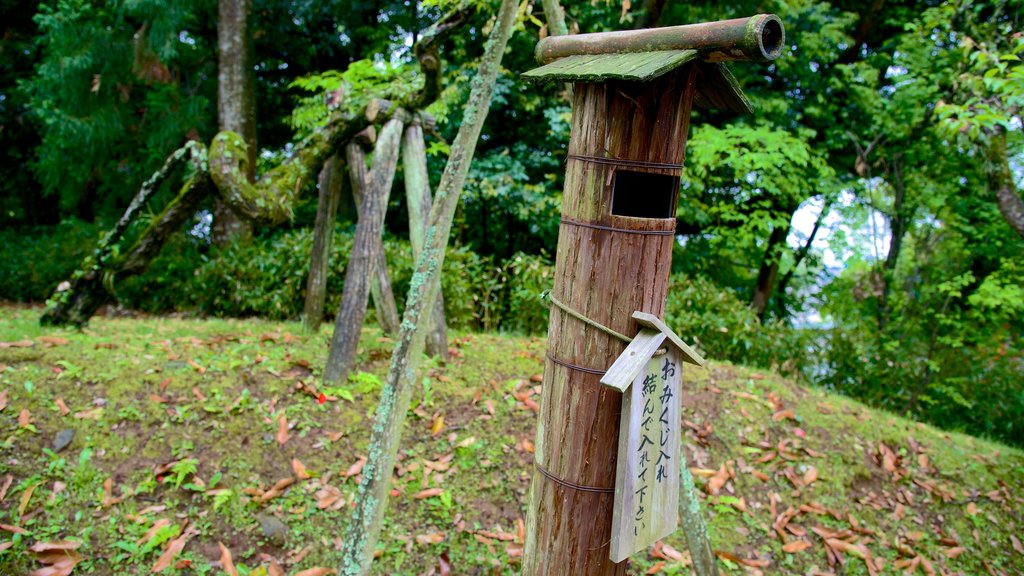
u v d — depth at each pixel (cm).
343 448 400
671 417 214
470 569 343
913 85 705
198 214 973
